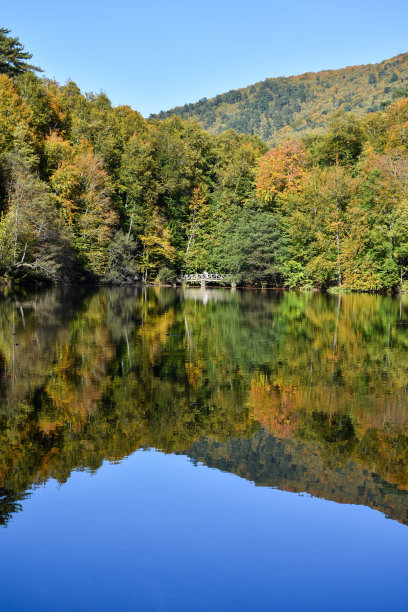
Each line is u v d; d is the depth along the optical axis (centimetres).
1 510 741
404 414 1227
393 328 2777
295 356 1916
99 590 573
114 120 8525
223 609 545
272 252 7088
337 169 6925
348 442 1042
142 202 7762
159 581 590
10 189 4972
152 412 1202
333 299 5153
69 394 1327
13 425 1085
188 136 9094
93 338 2208
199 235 8569
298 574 608
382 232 5950
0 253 4588
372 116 9238
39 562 623
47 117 6694
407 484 854
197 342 2188
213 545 662
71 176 5994
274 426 1129
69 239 5612
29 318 2819
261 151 10250
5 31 7719
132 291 5900
